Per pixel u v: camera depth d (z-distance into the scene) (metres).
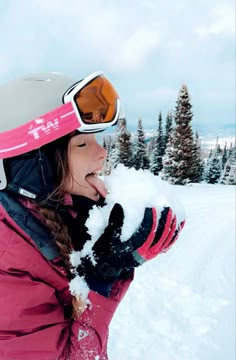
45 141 1.04
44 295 1.07
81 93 1.06
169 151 26.80
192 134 26.47
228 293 3.73
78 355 1.12
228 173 37.34
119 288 1.23
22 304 1.04
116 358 2.67
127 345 2.82
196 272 4.26
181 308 3.39
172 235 1.01
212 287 3.87
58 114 1.05
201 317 3.24
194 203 9.40
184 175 26.50
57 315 1.10
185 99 25.92
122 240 0.99
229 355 2.73
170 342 2.87
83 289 1.08
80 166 1.09
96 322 1.11
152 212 0.99
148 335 2.96
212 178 38.84
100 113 1.09
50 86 1.10
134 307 3.37
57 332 1.09
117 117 1.16
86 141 1.11
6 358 1.04
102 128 1.11
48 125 1.04
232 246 5.32
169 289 3.78
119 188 1.06
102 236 1.02
